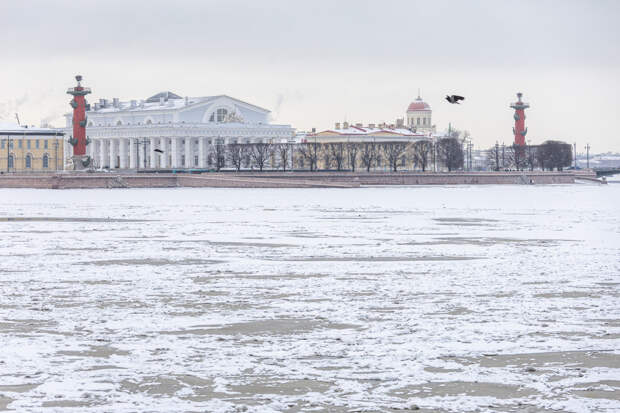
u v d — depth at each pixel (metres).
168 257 67.81
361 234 90.50
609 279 54.59
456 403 28.53
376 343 36.09
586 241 82.25
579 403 28.44
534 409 27.91
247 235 89.00
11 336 37.28
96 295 48.12
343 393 29.52
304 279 54.97
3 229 97.31
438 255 69.62
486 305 44.78
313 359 33.56
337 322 40.34
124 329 38.78
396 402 28.66
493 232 93.50
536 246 77.31
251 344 35.97
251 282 53.56
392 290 50.06
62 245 77.69
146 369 32.16
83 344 35.84
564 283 52.84
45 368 32.19
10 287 51.09
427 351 34.72
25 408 27.88
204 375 31.45
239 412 27.77
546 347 35.34
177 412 27.72
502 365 32.75
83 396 29.08
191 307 44.34
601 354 34.22
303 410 27.97
